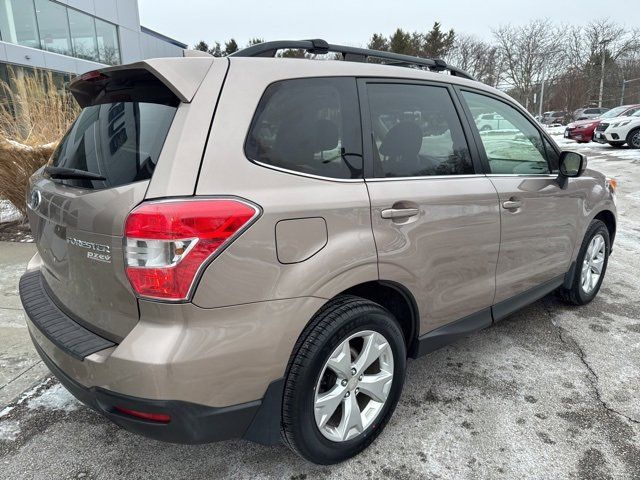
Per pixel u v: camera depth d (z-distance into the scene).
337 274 1.89
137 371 1.56
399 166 2.22
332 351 1.91
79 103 2.43
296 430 1.87
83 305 1.88
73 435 2.35
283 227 1.73
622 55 47.00
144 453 2.22
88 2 17.47
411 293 2.23
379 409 2.20
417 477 2.05
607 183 3.92
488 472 2.08
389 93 2.28
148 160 1.67
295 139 1.88
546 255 3.15
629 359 3.02
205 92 1.72
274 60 1.93
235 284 1.64
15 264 4.92
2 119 6.07
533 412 2.49
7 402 2.62
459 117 2.60
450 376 2.84
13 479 2.06
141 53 21.25
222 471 2.11
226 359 1.64
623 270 4.80
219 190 1.63
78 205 1.78
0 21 13.92
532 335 3.37
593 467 2.10
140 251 1.56
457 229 2.40
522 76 45.00
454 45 52.31
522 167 2.99
